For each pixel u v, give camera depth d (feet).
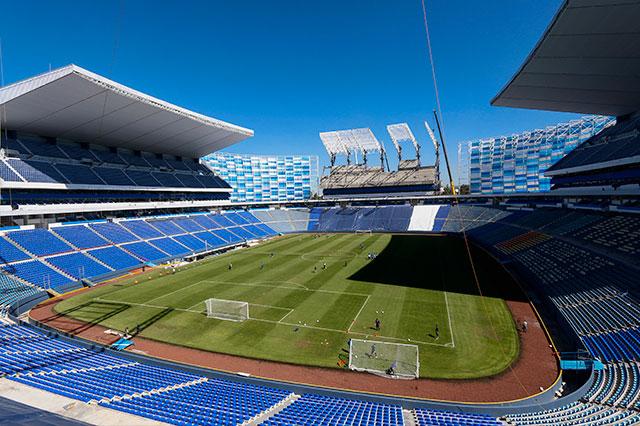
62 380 57.62
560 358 75.92
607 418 48.67
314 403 59.36
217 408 53.11
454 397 63.77
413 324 94.17
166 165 258.16
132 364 73.56
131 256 175.22
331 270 154.92
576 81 123.24
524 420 53.26
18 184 153.38
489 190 369.71
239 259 188.14
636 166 136.05
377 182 325.01
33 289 123.65
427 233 265.34
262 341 86.33
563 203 193.88
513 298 113.39
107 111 166.09
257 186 393.70
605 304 88.07
